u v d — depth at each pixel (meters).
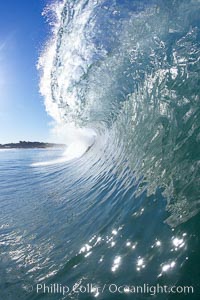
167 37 5.95
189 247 3.04
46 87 13.07
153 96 6.37
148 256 3.36
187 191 3.75
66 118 14.20
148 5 6.36
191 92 4.80
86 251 4.28
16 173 16.55
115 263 3.61
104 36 7.95
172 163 4.44
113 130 10.23
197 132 4.28
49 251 4.89
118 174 6.85
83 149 20.77
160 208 3.98
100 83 9.34
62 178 11.73
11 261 4.96
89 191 7.43
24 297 3.88
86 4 8.20
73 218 5.95
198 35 5.12
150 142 5.69
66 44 9.63
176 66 5.50
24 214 7.38
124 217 4.51
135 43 7.08
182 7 5.57
